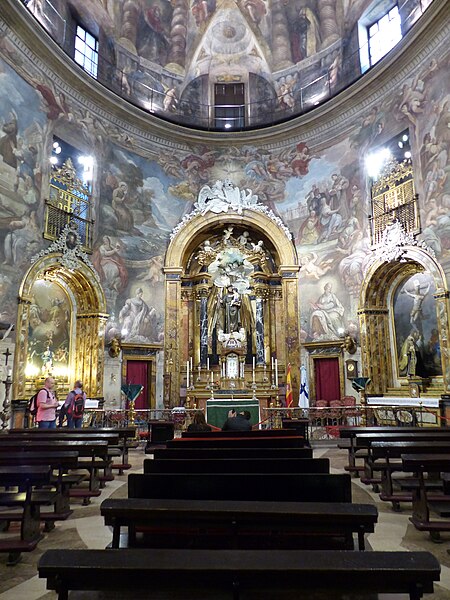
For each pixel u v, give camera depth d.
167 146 19.86
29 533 4.97
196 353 19.67
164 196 19.50
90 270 16.39
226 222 20.19
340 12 18.94
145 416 17.70
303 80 20.27
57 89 15.77
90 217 16.77
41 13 15.48
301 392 16.27
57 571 2.52
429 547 5.07
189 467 4.84
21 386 13.42
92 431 8.38
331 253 18.31
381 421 16.05
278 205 19.98
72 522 6.03
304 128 19.52
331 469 9.46
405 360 16.19
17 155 13.87
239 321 19.95
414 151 15.17
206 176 20.48
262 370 19.38
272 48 20.78
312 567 2.48
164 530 3.96
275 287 20.45
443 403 12.97
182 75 21.03
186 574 2.50
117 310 17.44
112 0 18.30
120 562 2.56
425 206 14.58
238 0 20.31
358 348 17.11
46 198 14.95
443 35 14.05
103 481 8.01
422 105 14.89
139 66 19.67
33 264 14.16
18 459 5.48
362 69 18.14
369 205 16.98
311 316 18.64
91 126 17.20
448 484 4.60
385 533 5.52
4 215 13.27
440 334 13.83
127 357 17.67
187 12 20.50
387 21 17.55
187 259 20.48
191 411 15.45
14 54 13.96
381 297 17.08
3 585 4.22
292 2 20.09
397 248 15.38
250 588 2.52
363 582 2.48
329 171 18.72
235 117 21.62
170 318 18.84
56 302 16.25
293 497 4.15
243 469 4.84
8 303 13.24
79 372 16.58
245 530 3.75
